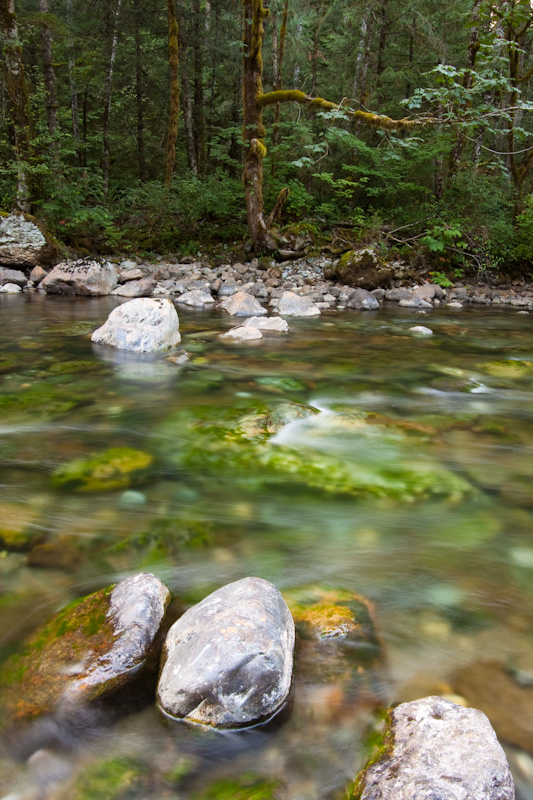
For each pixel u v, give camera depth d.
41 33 14.54
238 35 19.72
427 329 7.86
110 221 13.63
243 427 3.69
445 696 1.54
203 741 1.39
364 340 7.22
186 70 18.25
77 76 19.97
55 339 6.48
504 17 11.88
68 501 2.62
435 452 3.39
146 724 1.42
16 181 13.12
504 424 3.96
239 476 2.96
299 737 1.40
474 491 2.86
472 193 13.63
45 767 1.31
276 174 15.69
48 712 1.43
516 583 2.07
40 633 1.68
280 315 9.15
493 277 13.55
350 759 1.34
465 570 2.15
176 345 6.36
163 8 18.48
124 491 2.75
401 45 19.27
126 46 21.44
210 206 14.97
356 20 17.22
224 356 5.97
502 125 18.02
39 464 3.04
